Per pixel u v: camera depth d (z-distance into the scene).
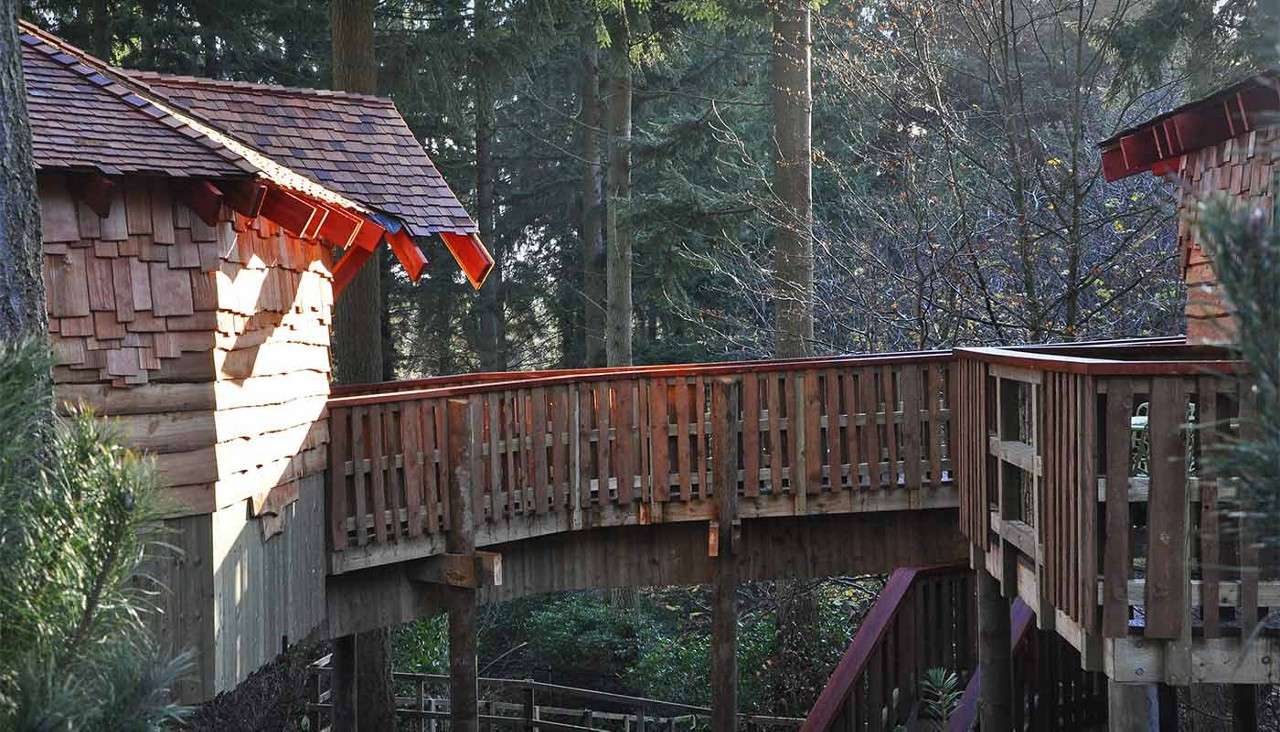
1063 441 5.16
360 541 8.05
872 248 15.84
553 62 26.12
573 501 9.24
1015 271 13.22
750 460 9.38
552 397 9.17
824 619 16.06
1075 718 9.34
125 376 6.22
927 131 14.77
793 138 14.67
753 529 9.58
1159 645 4.81
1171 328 13.10
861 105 14.71
